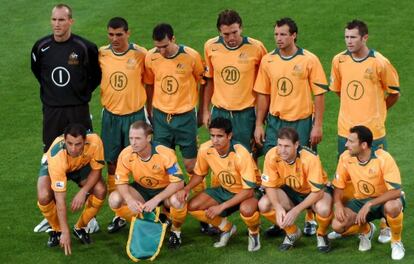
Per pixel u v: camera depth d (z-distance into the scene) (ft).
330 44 185.16
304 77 125.08
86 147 121.80
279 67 125.49
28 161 149.18
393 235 117.19
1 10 204.74
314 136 126.72
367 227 119.24
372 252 119.34
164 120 132.98
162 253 121.19
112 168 135.74
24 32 195.31
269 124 128.98
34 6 205.98
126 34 130.11
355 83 124.36
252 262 117.91
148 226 120.37
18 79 178.40
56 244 123.85
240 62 128.88
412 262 115.75
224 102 130.72
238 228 128.36
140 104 133.08
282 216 117.50
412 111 161.07
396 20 192.54
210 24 194.59
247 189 119.65
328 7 199.00
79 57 129.39
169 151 121.39
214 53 130.11
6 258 120.47
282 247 120.98
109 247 123.54
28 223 129.90
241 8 200.64
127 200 120.47
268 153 120.26
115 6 204.64
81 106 131.44
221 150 120.16
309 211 124.98
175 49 130.31
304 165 118.42
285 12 198.08
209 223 122.72
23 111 166.71
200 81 133.49
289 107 126.31
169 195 120.37
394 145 150.20
